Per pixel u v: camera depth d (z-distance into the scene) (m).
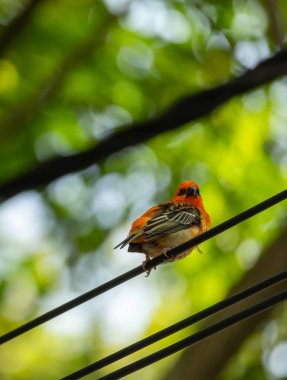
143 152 18.08
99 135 17.58
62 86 17.86
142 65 17.78
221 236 17.72
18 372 18.17
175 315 18.03
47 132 17.83
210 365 15.73
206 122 17.83
